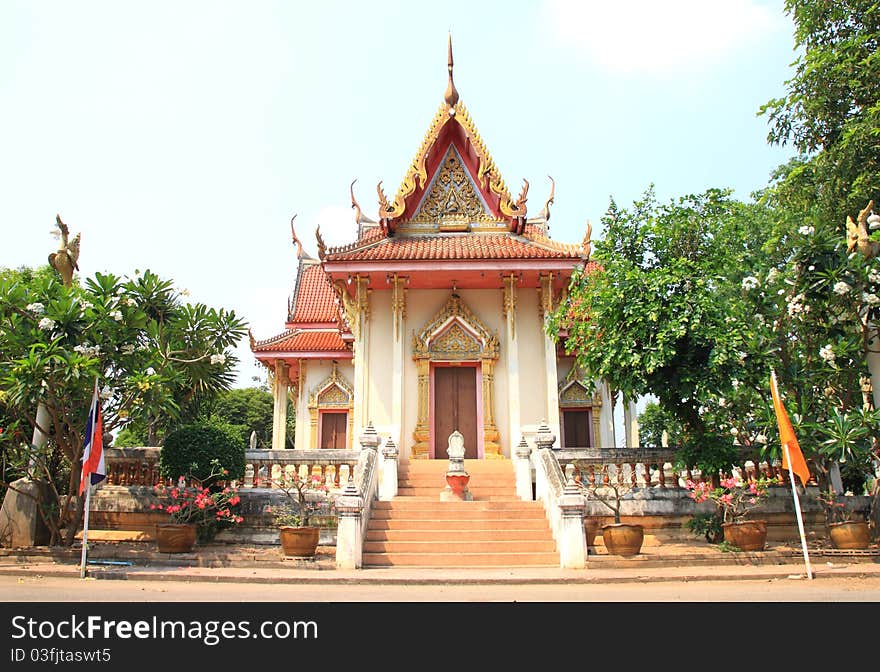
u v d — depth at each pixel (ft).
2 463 49.88
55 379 41.42
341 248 67.72
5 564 40.34
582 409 90.07
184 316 51.31
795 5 59.47
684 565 39.11
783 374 46.60
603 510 48.21
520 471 52.49
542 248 67.82
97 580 35.06
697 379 45.14
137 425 47.75
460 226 73.15
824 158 56.39
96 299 45.42
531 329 68.64
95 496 48.44
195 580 34.71
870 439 44.70
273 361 95.04
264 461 52.34
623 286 46.73
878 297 43.04
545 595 29.12
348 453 52.37
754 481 45.42
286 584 33.88
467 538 43.55
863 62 52.13
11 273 57.77
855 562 40.04
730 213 50.72
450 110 73.31
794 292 45.98
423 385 67.77
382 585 33.58
